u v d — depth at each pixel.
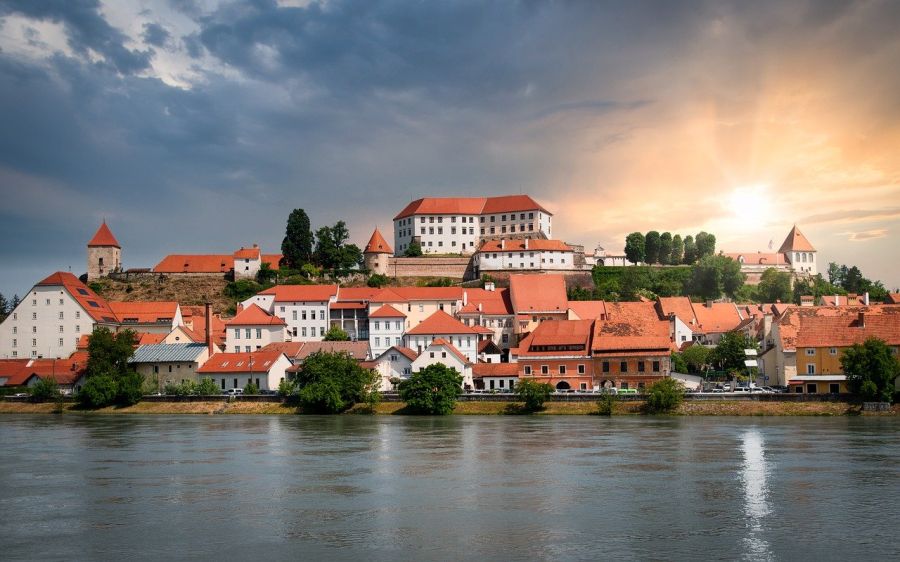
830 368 172.75
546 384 175.88
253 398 189.50
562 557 68.50
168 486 97.12
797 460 109.31
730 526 77.00
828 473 100.31
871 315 175.75
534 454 117.06
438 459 113.94
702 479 97.75
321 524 79.19
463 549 70.88
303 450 124.06
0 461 116.12
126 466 111.12
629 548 70.62
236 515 82.81
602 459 112.19
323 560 68.31
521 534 75.00
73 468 109.81
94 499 90.50
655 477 99.38
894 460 108.50
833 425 145.25
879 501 85.94
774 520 79.00
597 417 165.62
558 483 96.50
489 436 137.25
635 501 87.06
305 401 180.62
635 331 195.88
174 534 76.12
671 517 80.38
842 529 75.75
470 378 196.50
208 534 76.06
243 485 97.38
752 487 93.12
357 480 99.69
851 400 161.00
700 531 75.44
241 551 70.94
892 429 138.62
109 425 164.00
